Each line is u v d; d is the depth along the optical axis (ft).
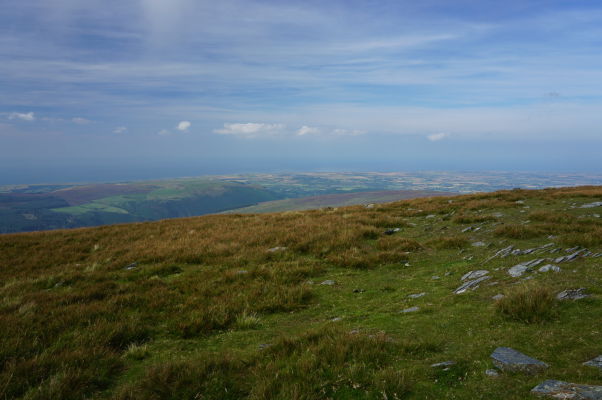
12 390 18.49
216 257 51.03
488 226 57.88
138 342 26.11
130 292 36.83
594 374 14.47
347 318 28.19
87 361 21.61
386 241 53.42
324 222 69.77
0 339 24.12
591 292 23.54
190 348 24.77
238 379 18.76
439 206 84.07
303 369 17.95
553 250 36.45
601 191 81.76
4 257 54.75
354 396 15.71
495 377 15.67
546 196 84.02
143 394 17.46
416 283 36.45
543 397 13.51
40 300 33.45
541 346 17.90
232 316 30.45
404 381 16.17
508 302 23.21
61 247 61.41
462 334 21.26
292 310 31.99
